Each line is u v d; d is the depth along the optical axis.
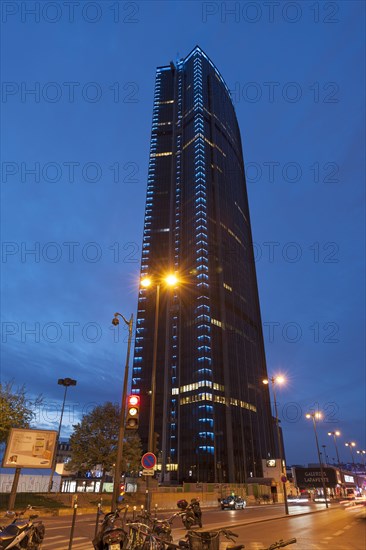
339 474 108.62
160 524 9.89
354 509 40.88
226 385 136.12
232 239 182.38
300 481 106.50
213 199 183.00
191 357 138.62
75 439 39.75
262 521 25.31
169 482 116.75
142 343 154.62
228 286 163.88
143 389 144.62
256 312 192.25
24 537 8.54
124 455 40.00
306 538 16.27
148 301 163.12
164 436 130.88
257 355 170.00
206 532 7.57
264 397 162.12
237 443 126.75
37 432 22.86
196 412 126.50
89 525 19.39
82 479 61.16
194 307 148.75
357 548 13.45
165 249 175.75
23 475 35.75
